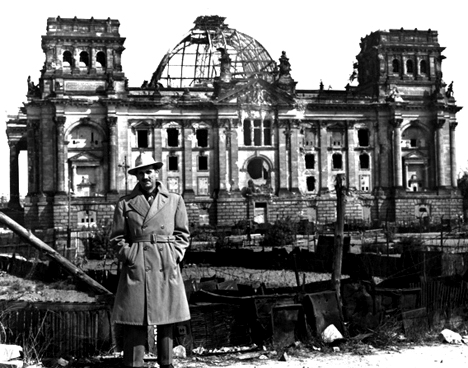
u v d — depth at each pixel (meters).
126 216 15.84
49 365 17.89
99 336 19.22
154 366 17.48
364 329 20.73
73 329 19.09
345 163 117.69
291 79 116.62
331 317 20.38
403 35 121.88
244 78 116.69
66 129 108.56
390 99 118.38
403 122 119.06
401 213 116.44
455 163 120.50
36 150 109.19
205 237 90.12
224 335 20.17
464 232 89.44
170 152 112.31
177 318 15.58
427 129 120.12
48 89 108.81
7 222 19.98
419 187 120.50
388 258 39.69
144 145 112.00
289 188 115.12
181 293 15.77
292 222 93.25
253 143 114.94
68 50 109.94
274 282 42.12
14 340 19.09
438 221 112.50
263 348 19.58
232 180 113.25
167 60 120.69
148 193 16.03
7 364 17.11
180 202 16.28
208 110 113.56
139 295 15.37
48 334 19.05
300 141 116.50
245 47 122.94
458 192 119.38
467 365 17.42
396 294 21.91
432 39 122.44
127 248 15.59
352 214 116.06
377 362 17.88
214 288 29.00
